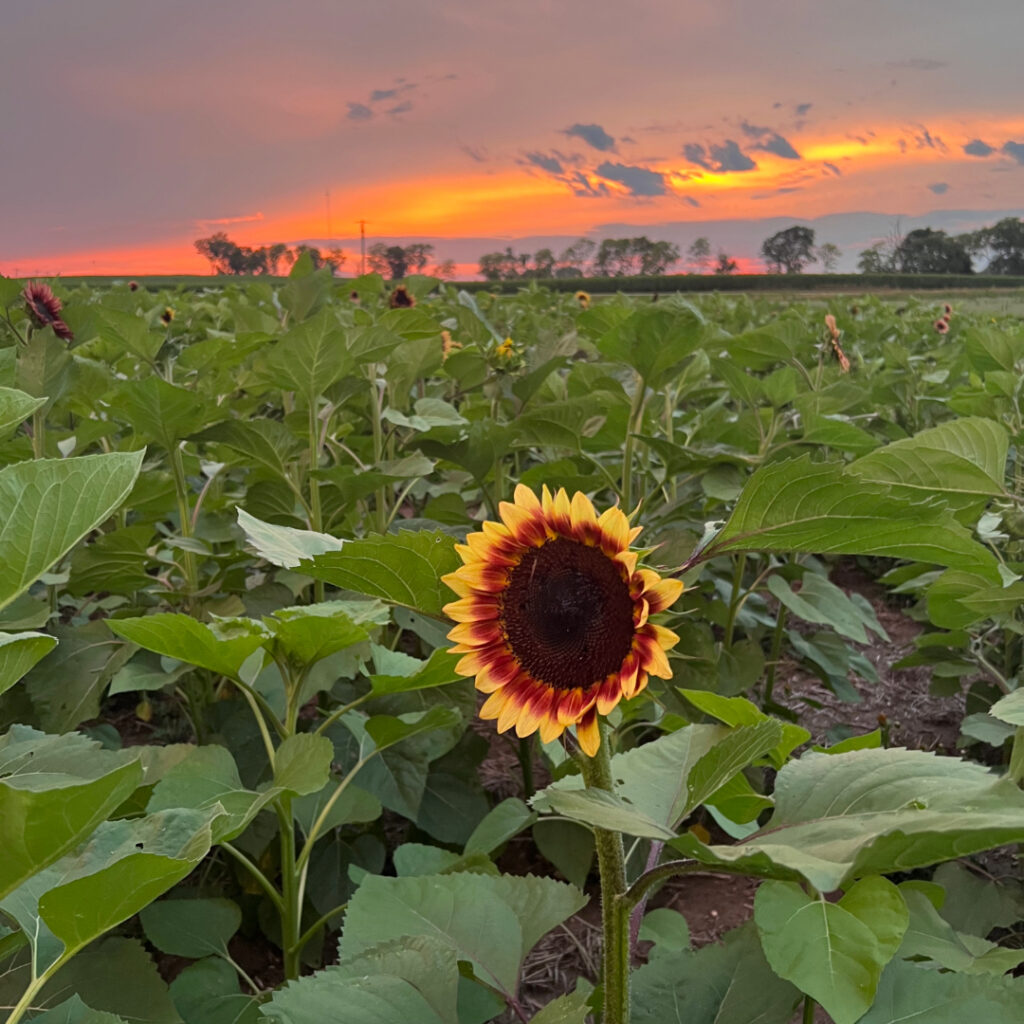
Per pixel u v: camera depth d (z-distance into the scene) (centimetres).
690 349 382
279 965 338
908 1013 155
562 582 136
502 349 498
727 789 173
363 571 152
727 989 186
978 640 416
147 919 264
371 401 486
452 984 167
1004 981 158
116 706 518
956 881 312
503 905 202
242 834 326
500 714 137
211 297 1516
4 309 455
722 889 368
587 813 124
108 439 465
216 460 512
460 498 439
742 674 420
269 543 175
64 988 207
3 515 130
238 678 237
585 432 480
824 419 407
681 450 394
